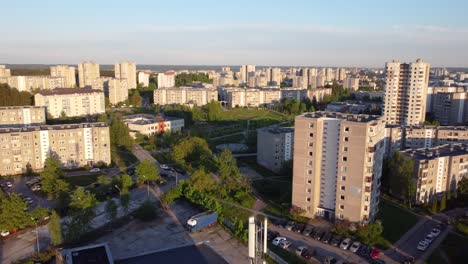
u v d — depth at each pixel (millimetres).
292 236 138500
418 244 130250
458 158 173875
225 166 188125
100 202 168875
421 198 167000
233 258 123938
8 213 136375
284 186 192125
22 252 125938
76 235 129250
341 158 142500
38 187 185000
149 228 145000
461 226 144250
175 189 170875
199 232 142375
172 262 120938
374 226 135500
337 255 125312
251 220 71938
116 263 119625
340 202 145375
